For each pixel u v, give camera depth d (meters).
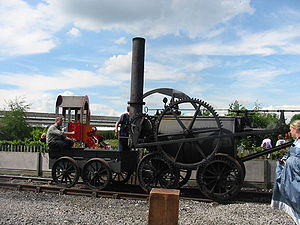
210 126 8.12
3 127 28.58
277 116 8.69
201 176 7.94
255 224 5.70
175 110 8.50
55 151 9.27
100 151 8.83
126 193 8.06
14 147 13.34
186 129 8.05
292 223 5.75
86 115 22.11
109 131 44.69
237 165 7.69
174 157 8.38
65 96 20.77
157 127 8.18
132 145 8.43
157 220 3.01
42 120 40.41
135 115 8.48
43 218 5.62
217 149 7.72
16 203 6.96
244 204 7.38
